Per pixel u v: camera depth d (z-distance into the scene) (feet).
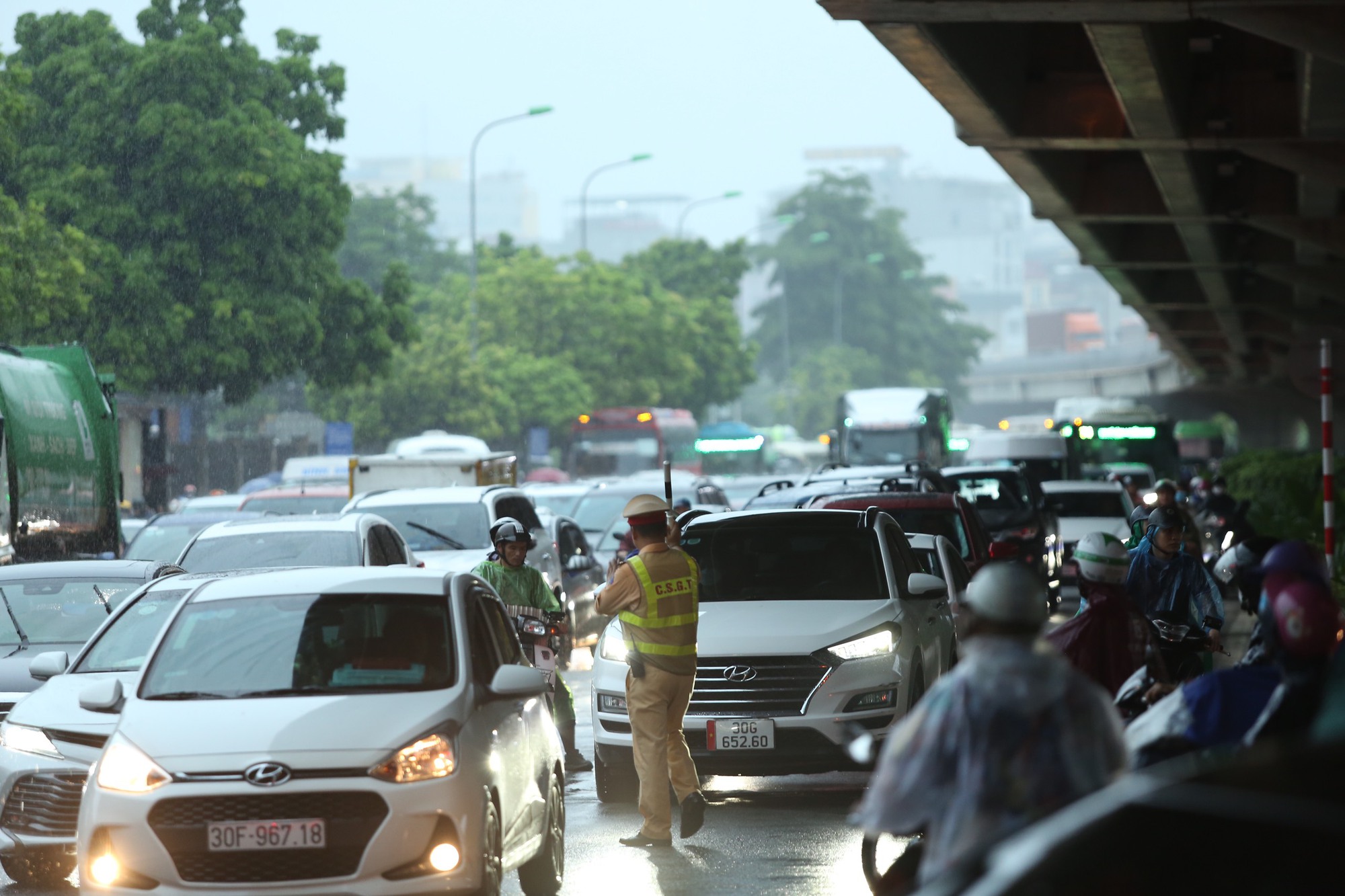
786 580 111.04
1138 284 366.84
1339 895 27.94
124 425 298.76
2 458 155.74
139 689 73.97
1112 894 29.73
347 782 67.10
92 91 367.04
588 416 533.55
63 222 360.28
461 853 67.67
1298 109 196.13
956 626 124.06
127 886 66.80
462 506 179.42
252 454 574.97
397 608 77.51
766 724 100.07
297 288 384.27
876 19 149.69
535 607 114.62
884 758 44.91
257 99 385.29
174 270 369.30
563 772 86.22
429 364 552.82
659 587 92.07
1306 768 30.17
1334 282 310.86
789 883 81.66
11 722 88.94
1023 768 43.24
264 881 66.59
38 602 114.01
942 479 191.93
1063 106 201.36
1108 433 495.41
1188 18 148.36
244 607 77.92
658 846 91.35
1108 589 71.92
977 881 32.58
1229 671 55.31
